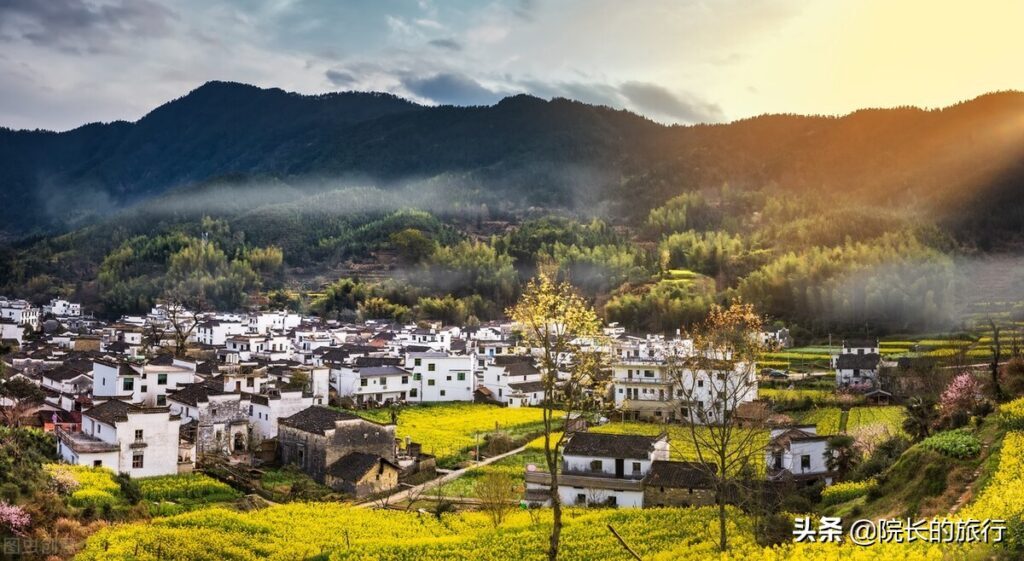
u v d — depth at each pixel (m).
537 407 160.38
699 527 72.25
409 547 70.88
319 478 104.38
